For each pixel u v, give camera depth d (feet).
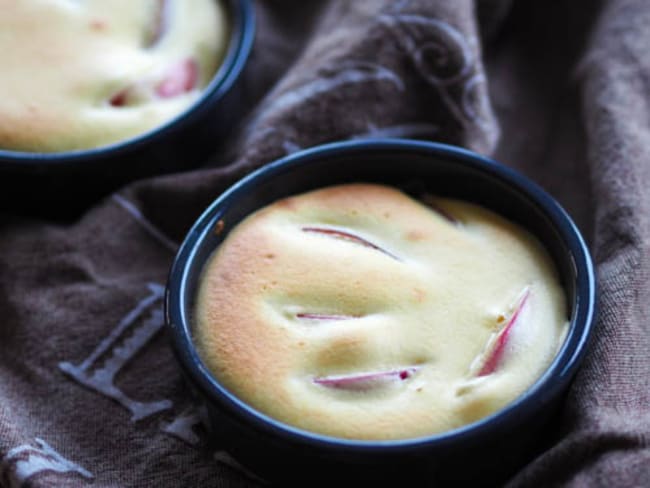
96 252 1.56
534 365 1.29
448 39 1.62
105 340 1.49
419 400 1.28
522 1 1.84
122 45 1.68
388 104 1.62
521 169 1.69
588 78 1.65
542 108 1.75
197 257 1.37
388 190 1.46
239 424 1.25
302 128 1.60
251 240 1.40
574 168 1.65
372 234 1.42
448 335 1.32
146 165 1.59
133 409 1.43
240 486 1.36
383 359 1.31
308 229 1.42
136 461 1.39
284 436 1.24
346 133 1.60
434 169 1.45
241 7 1.72
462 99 1.61
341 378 1.29
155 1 1.72
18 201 1.59
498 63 1.81
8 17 1.66
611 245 1.44
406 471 1.24
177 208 1.58
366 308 1.34
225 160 1.63
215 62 1.71
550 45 1.80
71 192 1.59
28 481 1.34
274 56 1.83
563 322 1.33
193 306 1.36
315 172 1.45
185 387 1.44
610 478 1.24
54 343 1.48
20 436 1.38
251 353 1.31
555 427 1.34
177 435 1.40
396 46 1.62
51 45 1.65
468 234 1.42
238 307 1.34
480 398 1.27
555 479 1.27
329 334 1.32
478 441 1.23
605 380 1.31
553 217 1.37
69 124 1.59
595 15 1.76
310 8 1.86
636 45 1.64
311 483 1.29
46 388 1.45
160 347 1.48
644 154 1.51
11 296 1.52
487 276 1.37
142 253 1.57
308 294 1.35
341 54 1.63
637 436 1.26
